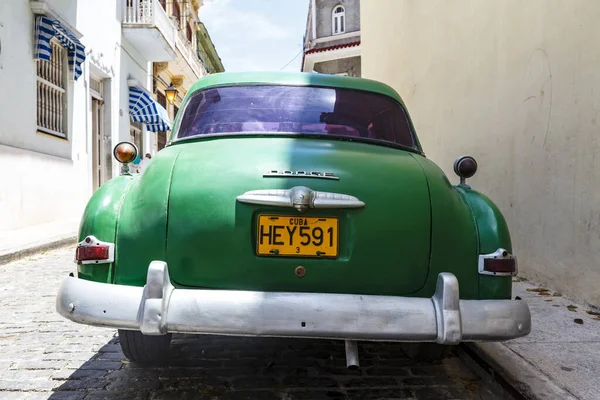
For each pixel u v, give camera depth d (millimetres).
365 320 2234
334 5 26188
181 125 3291
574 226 4609
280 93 3332
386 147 3086
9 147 8234
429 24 8953
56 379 3012
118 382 2977
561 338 3568
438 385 3043
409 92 10438
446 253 2525
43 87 9695
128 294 2336
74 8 10805
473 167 3066
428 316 2287
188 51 20812
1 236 7871
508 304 2438
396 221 2447
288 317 2217
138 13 14344
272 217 2387
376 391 2926
